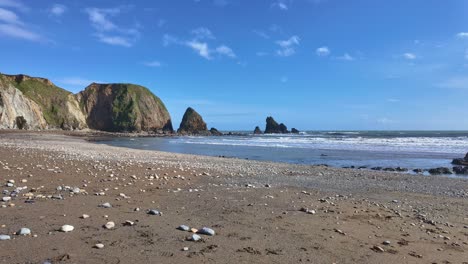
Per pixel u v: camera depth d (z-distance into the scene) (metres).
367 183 17.48
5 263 4.91
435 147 48.59
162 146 56.84
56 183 11.61
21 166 14.83
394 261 6.26
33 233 6.31
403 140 67.38
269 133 155.12
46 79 135.25
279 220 8.59
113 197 10.05
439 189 16.52
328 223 8.63
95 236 6.39
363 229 8.33
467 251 7.16
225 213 8.98
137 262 5.31
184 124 157.88
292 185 15.33
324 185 15.98
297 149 47.72
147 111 159.00
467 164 27.73
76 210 8.19
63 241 5.99
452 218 10.38
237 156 37.03
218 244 6.46
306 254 6.27
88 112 150.75
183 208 9.27
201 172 17.72
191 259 5.59
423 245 7.40
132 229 6.99
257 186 14.09
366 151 42.97
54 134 85.31
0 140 44.72
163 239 6.48
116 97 156.75
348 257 6.28
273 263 5.71
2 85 99.00
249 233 7.32
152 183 13.12
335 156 36.88
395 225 8.98
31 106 111.19
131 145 58.50
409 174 22.36
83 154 24.41
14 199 8.95
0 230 6.37
